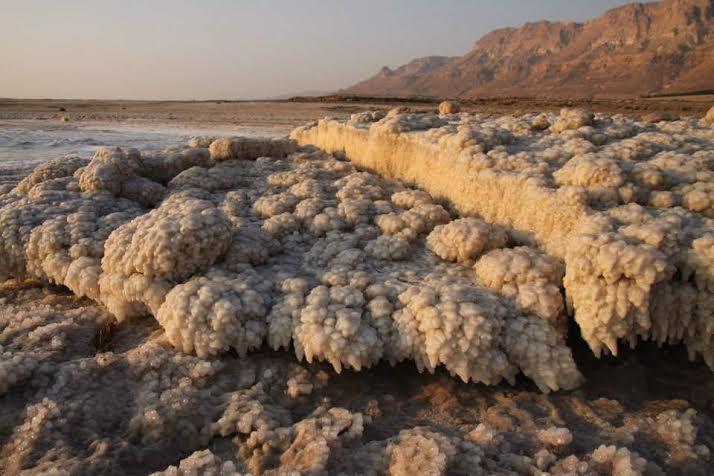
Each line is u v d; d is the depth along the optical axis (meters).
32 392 3.15
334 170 6.77
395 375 3.47
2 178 7.70
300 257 4.54
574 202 4.03
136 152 6.58
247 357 3.55
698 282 3.22
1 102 50.47
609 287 3.21
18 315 4.09
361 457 2.69
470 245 4.20
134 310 4.03
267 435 2.79
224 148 7.31
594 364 3.57
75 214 4.88
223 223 4.16
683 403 3.16
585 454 2.75
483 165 5.00
